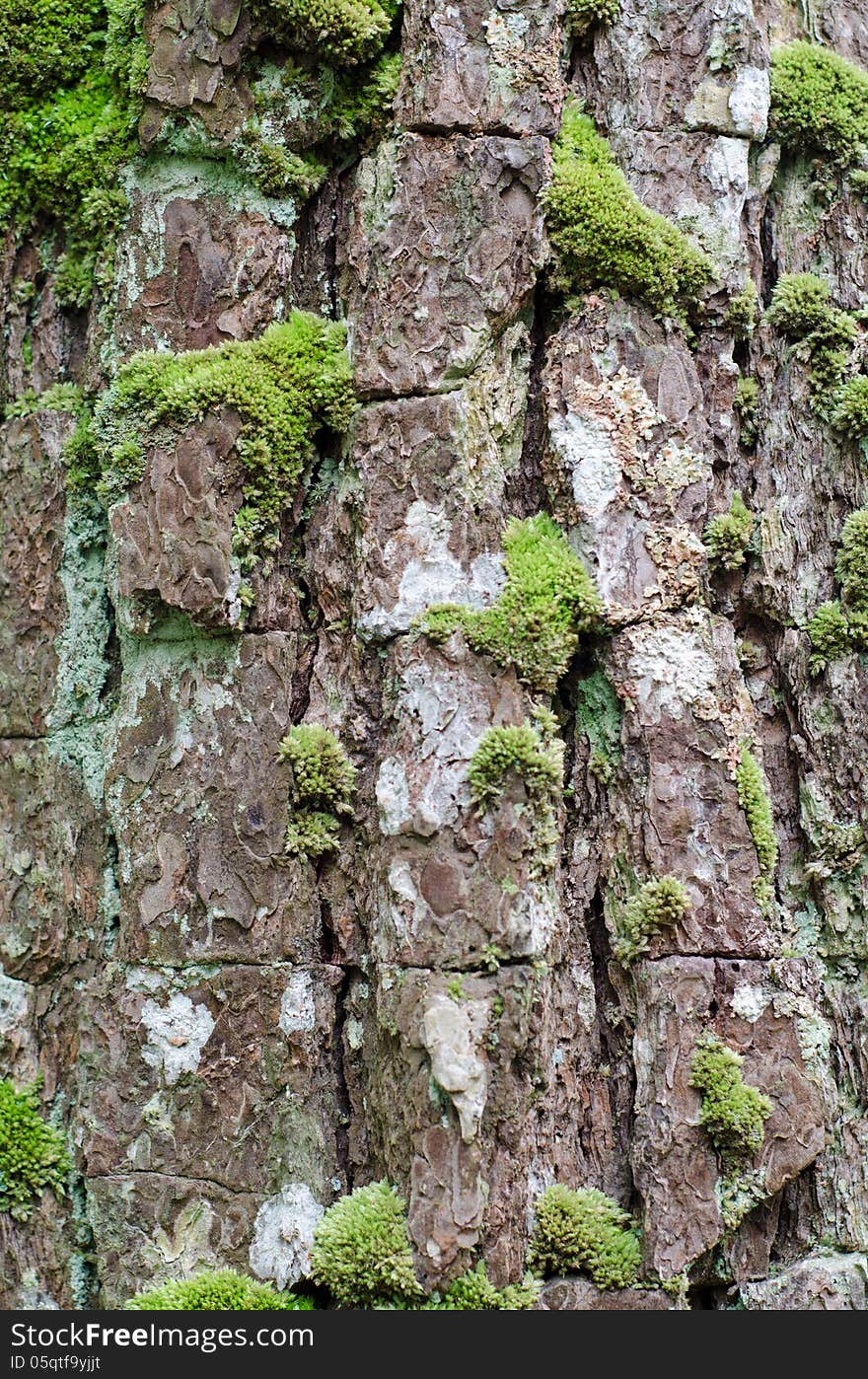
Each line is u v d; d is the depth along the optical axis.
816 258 2.46
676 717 2.16
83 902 2.31
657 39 2.31
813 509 2.38
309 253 2.32
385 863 2.10
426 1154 2.01
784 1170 2.09
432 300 2.18
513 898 2.05
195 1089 2.14
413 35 2.23
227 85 2.26
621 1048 2.16
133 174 2.35
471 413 2.17
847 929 2.27
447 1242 1.98
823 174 2.46
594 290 2.25
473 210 2.19
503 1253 2.02
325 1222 2.07
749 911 2.15
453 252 2.19
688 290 2.26
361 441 2.20
